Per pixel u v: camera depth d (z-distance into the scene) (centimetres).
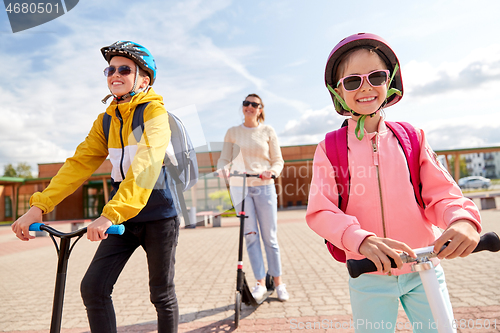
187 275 478
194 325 282
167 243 179
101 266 168
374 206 134
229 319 292
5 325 307
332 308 305
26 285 469
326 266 487
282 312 301
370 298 132
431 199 128
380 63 138
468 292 321
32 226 145
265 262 544
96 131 196
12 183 3033
